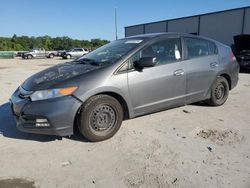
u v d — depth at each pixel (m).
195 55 5.40
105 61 4.46
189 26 30.91
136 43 4.73
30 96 3.91
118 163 3.55
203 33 29.56
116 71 4.26
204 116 5.41
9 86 9.38
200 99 5.59
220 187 3.01
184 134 4.49
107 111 4.21
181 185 3.05
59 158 3.71
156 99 4.75
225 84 6.09
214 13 28.08
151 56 4.63
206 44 5.71
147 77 4.55
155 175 3.25
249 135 4.46
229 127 4.82
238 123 5.04
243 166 3.45
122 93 4.29
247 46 14.66
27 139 4.32
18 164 3.55
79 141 4.22
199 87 5.46
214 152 3.83
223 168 3.40
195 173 3.29
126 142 4.16
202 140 4.25
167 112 5.61
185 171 3.33
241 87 8.95
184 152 3.83
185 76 5.11
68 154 3.81
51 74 4.34
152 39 4.82
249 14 24.98
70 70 4.35
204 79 5.52
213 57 5.74
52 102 3.83
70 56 40.94
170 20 32.88
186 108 5.92
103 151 3.89
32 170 3.41
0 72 15.19
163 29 33.91
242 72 14.16
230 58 6.16
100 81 4.09
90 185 3.08
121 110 4.35
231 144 4.10
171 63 4.92
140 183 3.09
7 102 6.73
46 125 3.85
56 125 3.85
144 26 36.38
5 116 5.50
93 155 3.77
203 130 4.68
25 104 3.90
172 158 3.65
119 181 3.14
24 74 13.96
